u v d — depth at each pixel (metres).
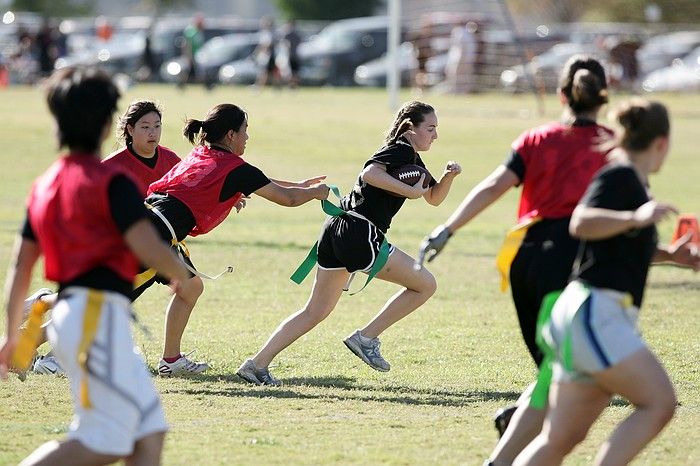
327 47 150.25
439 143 90.50
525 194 19.45
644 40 155.25
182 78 126.81
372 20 166.38
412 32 141.50
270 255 48.12
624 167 16.83
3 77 129.75
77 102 15.95
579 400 16.97
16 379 26.98
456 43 133.25
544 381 17.61
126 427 15.62
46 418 23.45
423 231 56.34
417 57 136.00
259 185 26.53
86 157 16.09
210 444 21.50
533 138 19.27
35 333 16.88
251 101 114.75
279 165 79.12
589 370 16.61
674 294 40.94
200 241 51.25
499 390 26.91
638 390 16.52
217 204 26.66
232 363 29.52
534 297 19.08
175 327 27.91
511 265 19.36
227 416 23.92
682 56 149.75
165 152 28.98
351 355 30.70
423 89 136.50
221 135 27.00
